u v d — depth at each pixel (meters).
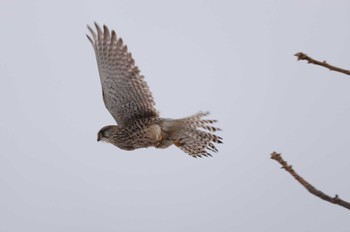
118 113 12.66
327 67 5.11
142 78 12.20
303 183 4.93
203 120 11.95
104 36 12.05
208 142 12.30
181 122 11.85
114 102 12.57
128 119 12.54
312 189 4.88
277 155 5.01
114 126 12.96
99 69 12.20
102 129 13.15
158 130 11.88
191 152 12.59
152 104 12.31
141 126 12.16
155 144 12.27
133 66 12.11
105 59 12.16
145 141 12.30
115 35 12.01
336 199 4.82
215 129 11.99
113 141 12.92
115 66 12.19
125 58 12.09
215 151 12.39
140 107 12.38
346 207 4.80
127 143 12.67
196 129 12.11
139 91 12.29
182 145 12.38
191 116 11.74
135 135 12.36
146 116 12.35
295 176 4.95
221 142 12.14
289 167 4.97
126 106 12.52
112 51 12.12
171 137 12.23
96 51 12.08
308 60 5.15
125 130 12.52
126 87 12.34
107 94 12.47
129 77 12.22
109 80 12.30
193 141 12.34
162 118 12.05
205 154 12.56
